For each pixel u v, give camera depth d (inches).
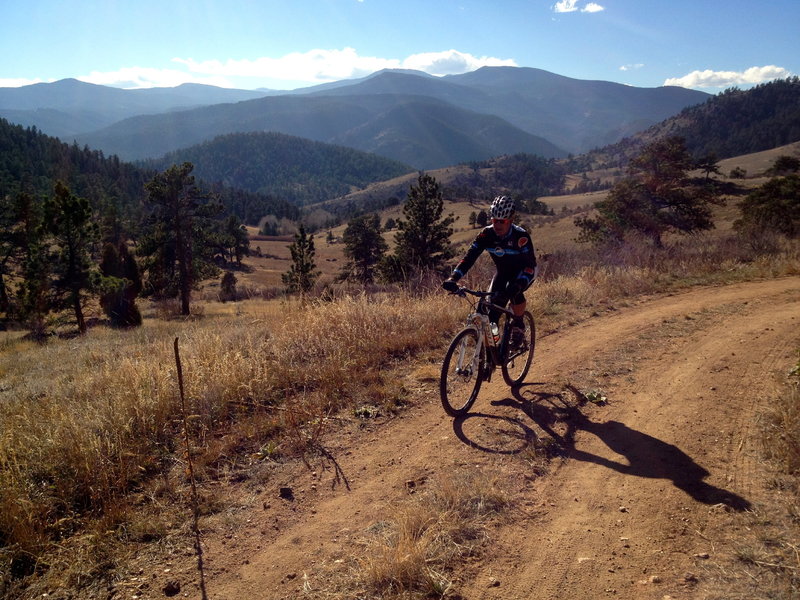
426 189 1448.1
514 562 117.4
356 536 128.0
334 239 6943.9
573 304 371.6
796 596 100.8
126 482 146.8
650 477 150.9
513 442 174.1
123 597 110.7
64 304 1279.5
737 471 149.9
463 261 202.1
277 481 155.4
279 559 121.8
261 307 453.7
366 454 169.9
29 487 139.9
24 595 111.7
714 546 119.1
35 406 208.2
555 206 7017.7
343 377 224.2
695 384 218.5
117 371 230.4
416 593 107.7
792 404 175.9
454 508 134.8
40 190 5428.2
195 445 172.2
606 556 118.7
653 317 329.7
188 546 127.0
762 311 335.3
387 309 301.6
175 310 1331.2
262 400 205.5
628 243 599.2
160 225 1722.4
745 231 706.8
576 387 221.0
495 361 205.5
